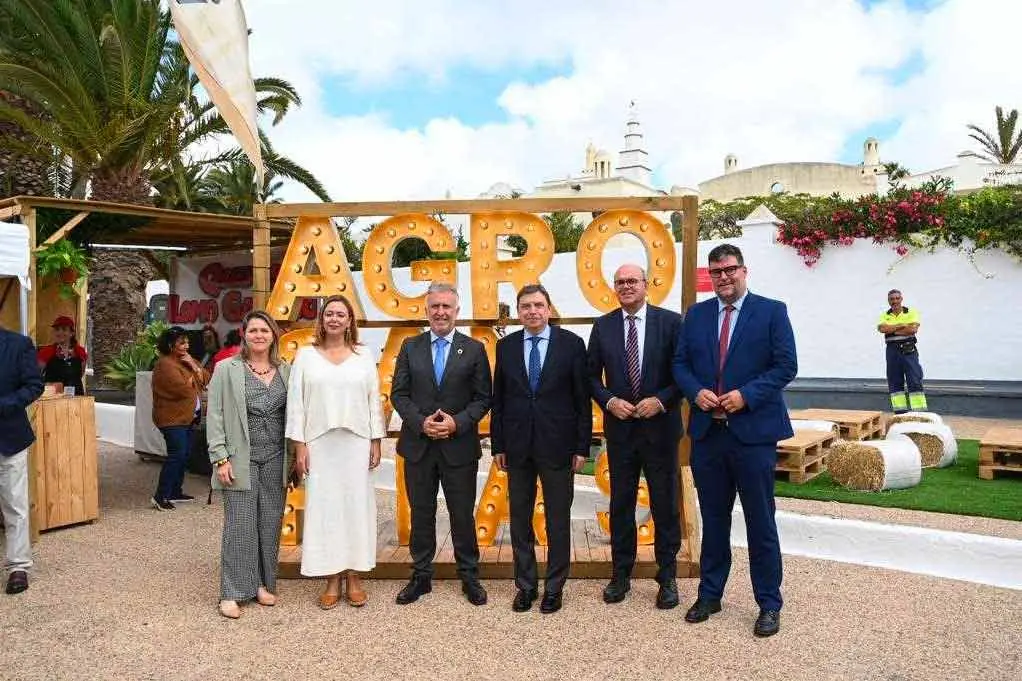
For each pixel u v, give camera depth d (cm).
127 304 1514
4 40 1187
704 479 425
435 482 468
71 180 1520
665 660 375
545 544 543
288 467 466
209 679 361
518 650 389
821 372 1349
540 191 4188
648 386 446
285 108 1482
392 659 381
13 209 645
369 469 463
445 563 504
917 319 1040
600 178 4166
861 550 527
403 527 547
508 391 459
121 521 673
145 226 798
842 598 455
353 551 452
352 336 472
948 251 1230
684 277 523
